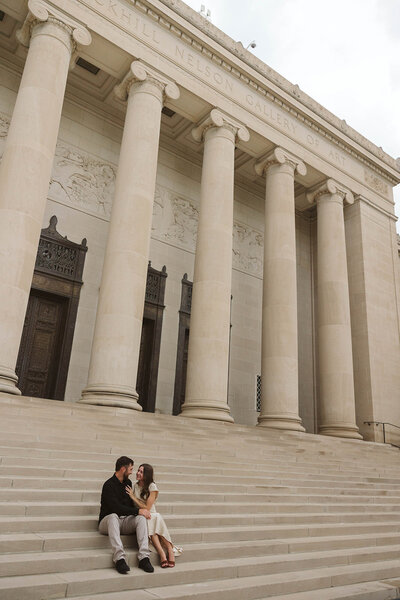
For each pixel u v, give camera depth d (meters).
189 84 19.88
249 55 22.72
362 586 6.99
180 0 20.53
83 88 22.58
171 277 23.41
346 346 22.56
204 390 17.09
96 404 14.28
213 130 20.73
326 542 8.47
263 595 6.19
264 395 19.62
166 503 8.43
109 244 16.59
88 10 17.62
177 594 5.62
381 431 23.38
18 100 15.54
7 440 9.34
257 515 9.00
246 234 27.16
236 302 25.61
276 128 22.83
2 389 12.47
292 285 20.94
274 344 19.95
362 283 25.30
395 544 9.59
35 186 14.59
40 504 7.16
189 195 25.25
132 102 18.52
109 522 6.37
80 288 20.42
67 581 5.42
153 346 21.91
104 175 22.48
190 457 11.86
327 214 24.89
